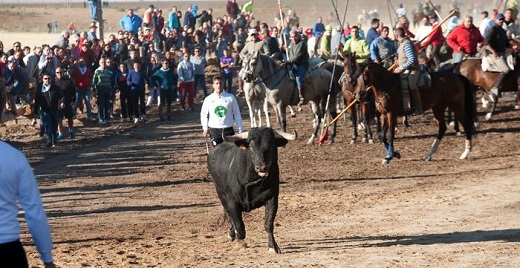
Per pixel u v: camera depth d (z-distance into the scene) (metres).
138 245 13.25
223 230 14.48
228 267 11.34
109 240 13.77
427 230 13.83
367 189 18.47
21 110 27.67
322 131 25.64
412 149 24.42
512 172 20.22
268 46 26.27
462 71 28.05
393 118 22.09
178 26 47.03
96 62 32.56
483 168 21.08
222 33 46.38
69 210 16.89
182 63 34.12
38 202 6.77
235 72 43.31
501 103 32.38
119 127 29.66
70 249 13.04
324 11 84.94
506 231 13.52
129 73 30.45
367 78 21.88
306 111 33.34
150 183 19.89
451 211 15.55
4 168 6.68
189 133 28.53
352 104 23.33
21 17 99.06
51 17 100.81
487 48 27.64
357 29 26.06
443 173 20.48
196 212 16.39
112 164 22.72
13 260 6.76
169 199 17.89
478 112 30.86
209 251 12.58
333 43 33.75
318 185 19.12
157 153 24.53
